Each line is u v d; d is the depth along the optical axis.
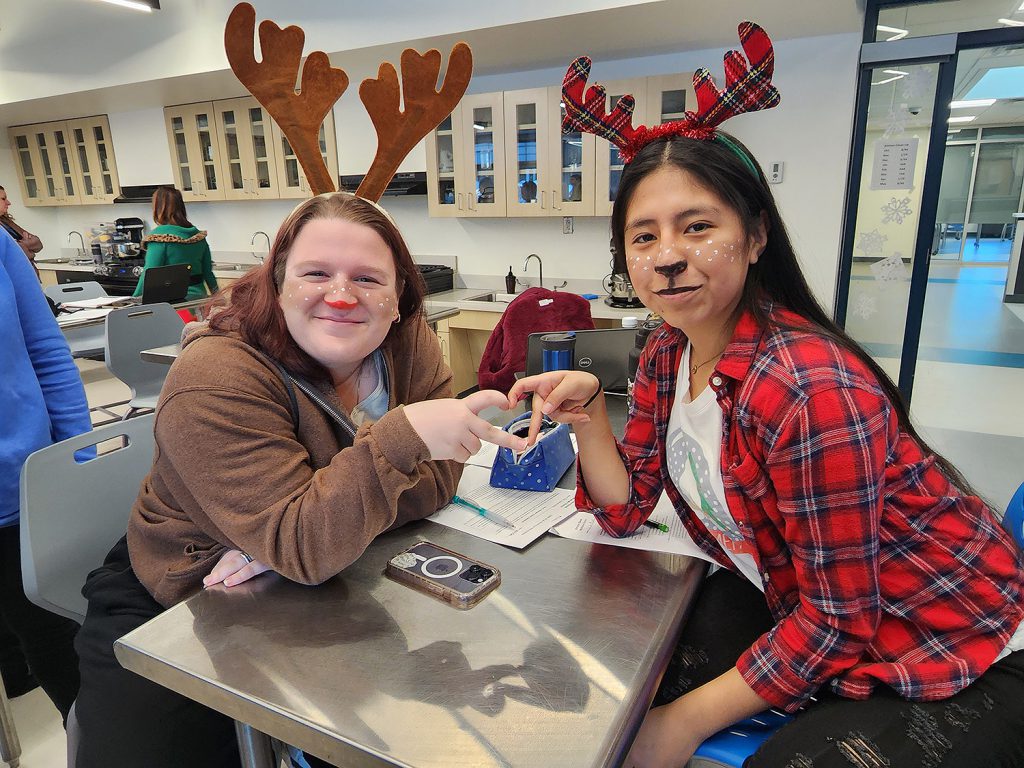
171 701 1.01
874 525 0.81
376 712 0.66
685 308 0.87
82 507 1.28
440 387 1.28
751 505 0.91
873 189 3.59
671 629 0.81
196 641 0.78
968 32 3.20
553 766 0.59
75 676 1.59
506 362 2.40
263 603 0.87
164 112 5.55
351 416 1.09
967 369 4.84
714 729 0.86
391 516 0.89
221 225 6.03
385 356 1.15
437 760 0.60
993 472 3.26
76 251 7.24
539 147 4.00
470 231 4.85
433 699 0.68
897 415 0.93
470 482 1.29
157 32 4.37
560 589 0.90
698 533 1.04
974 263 9.45
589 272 4.50
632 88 3.71
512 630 0.80
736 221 0.84
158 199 4.39
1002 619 0.84
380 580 0.92
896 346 3.77
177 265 4.11
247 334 0.99
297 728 0.66
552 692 0.69
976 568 0.86
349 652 0.76
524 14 3.23
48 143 6.53
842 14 3.14
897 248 3.61
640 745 0.89
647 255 0.87
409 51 1.11
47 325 1.56
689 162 0.83
